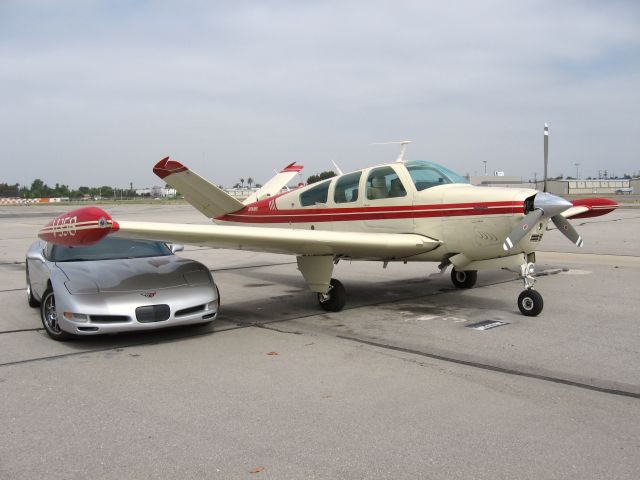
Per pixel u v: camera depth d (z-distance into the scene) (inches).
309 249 256.5
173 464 112.2
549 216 241.8
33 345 208.2
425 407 140.3
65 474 108.5
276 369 175.0
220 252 581.3
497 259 258.5
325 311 271.9
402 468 109.0
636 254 460.4
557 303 273.4
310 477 106.2
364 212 299.3
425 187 277.3
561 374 165.0
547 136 304.7
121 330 197.5
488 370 170.2
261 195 411.5
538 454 113.7
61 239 202.7
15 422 134.3
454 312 261.0
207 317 217.2
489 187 264.7
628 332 214.2
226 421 133.5
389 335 217.9
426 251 276.7
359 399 146.8
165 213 1449.3
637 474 105.3
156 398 149.9
